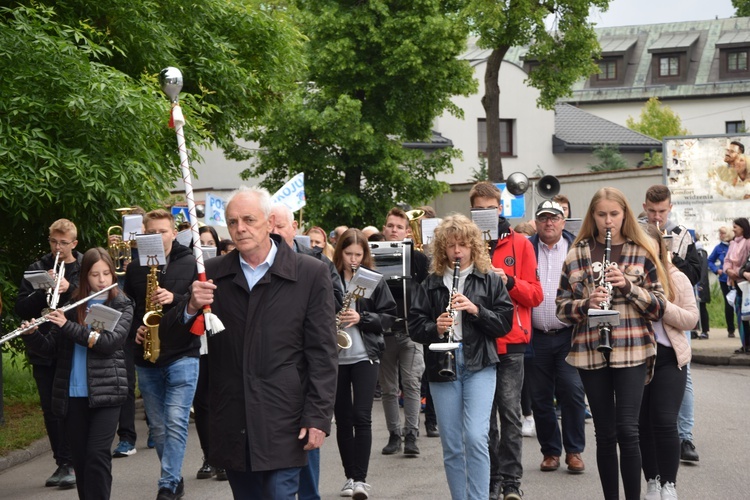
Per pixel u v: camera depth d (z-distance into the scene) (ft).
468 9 102.58
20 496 27.94
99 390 22.29
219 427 16.75
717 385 45.60
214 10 50.42
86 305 23.04
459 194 118.01
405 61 98.63
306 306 16.98
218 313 16.93
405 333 29.78
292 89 61.31
